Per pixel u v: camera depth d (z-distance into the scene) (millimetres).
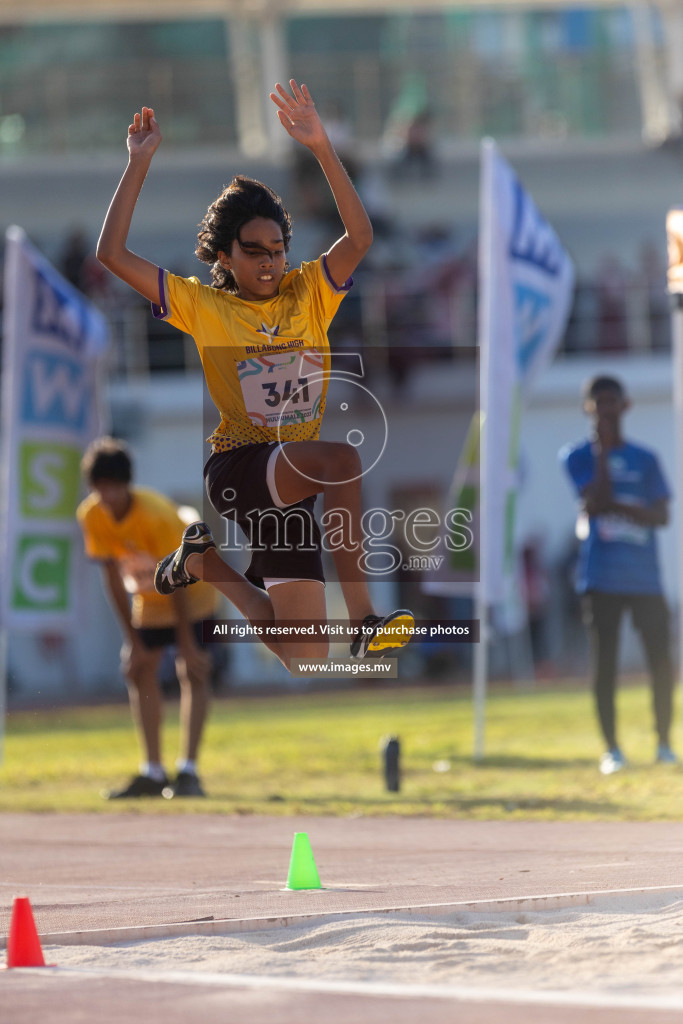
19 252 31797
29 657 63125
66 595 31797
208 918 11430
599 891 12078
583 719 36031
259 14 78938
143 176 12750
